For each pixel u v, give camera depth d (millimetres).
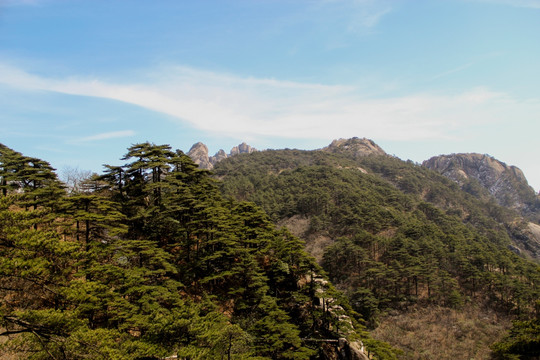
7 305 10180
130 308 15609
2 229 9344
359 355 22422
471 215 111875
